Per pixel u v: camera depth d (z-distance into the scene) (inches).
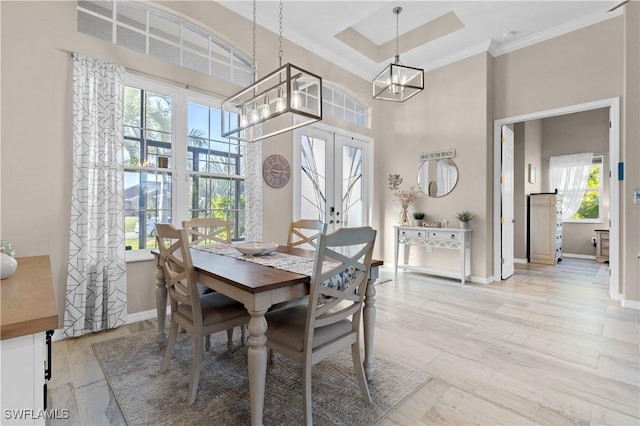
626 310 123.0
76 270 94.3
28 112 89.4
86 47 98.8
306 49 166.9
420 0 145.3
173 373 75.5
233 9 135.3
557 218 232.7
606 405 63.9
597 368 78.8
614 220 137.3
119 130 102.3
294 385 71.4
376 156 212.1
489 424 58.4
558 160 265.1
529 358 84.1
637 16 121.6
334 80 182.2
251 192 136.7
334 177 186.2
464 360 82.9
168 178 119.3
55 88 93.6
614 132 136.3
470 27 150.9
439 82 183.9
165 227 69.6
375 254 210.2
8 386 30.0
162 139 117.3
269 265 70.2
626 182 126.2
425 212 189.9
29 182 89.6
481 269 167.0
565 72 149.3
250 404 59.5
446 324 108.4
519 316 116.4
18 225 88.2
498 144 171.5
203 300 75.4
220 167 133.5
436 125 185.5
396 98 169.8
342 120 187.6
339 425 57.9
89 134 97.0
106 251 99.7
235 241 137.3
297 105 85.0
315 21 148.4
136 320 108.9
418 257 193.3
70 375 74.2
